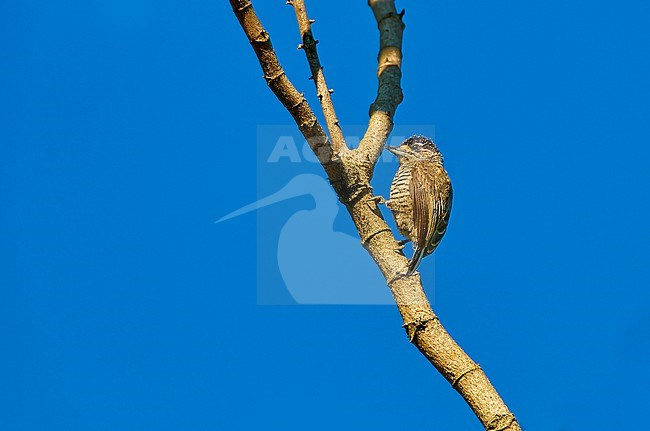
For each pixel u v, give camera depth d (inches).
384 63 322.3
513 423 236.4
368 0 340.8
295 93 269.7
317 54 306.3
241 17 264.1
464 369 243.8
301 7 306.3
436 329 250.4
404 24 334.6
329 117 297.1
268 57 266.7
